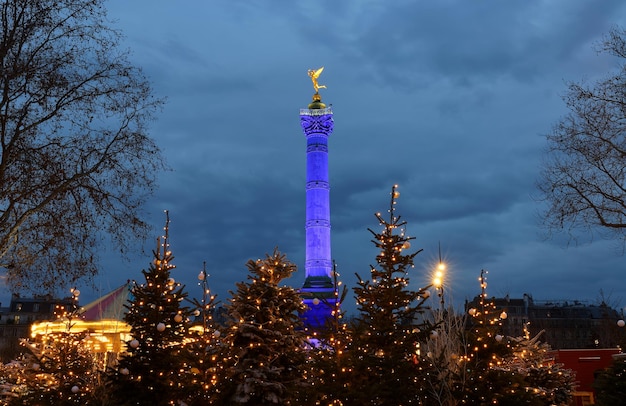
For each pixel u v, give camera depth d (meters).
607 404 20.02
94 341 24.72
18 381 21.89
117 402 19.22
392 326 18.19
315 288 70.75
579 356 37.91
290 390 18.47
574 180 20.33
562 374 26.55
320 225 75.81
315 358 18.86
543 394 21.22
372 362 17.44
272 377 21.16
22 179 16.44
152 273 20.67
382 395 16.77
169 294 20.81
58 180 16.64
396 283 19.06
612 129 20.03
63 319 23.27
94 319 24.62
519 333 89.12
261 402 20.69
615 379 19.95
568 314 95.50
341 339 18.73
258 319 22.25
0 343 95.81
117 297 25.86
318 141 79.44
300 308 22.97
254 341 21.56
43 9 16.80
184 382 19.84
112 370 19.58
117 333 24.84
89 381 20.73
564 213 20.39
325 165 79.00
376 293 18.80
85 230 17.06
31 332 24.34
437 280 19.25
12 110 16.36
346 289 19.25
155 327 20.03
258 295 22.38
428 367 17.66
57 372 20.28
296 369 21.86
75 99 17.02
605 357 37.56
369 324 18.59
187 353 19.95
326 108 81.06
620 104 20.05
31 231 16.64
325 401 17.30
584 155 20.27
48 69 17.00
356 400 16.69
